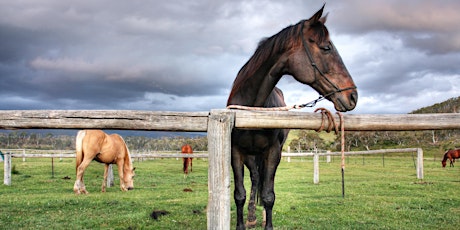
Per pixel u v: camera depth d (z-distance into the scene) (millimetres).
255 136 3574
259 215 5996
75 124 2551
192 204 6918
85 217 5590
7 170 10586
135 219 5418
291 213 6031
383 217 5676
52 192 9086
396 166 22875
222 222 2398
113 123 2525
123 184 9828
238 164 3764
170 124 2518
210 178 2445
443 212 6078
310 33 3436
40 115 2568
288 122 2648
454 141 68250
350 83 3320
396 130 2793
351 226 5035
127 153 10266
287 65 3521
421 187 9930
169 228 4883
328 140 68938
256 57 3734
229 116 2473
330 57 3361
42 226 4965
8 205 6641
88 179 12953
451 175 14953
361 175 14969
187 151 18109
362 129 2801
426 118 2771
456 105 109812
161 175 15367
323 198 7801
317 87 3424
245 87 3750
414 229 4867
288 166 22719
